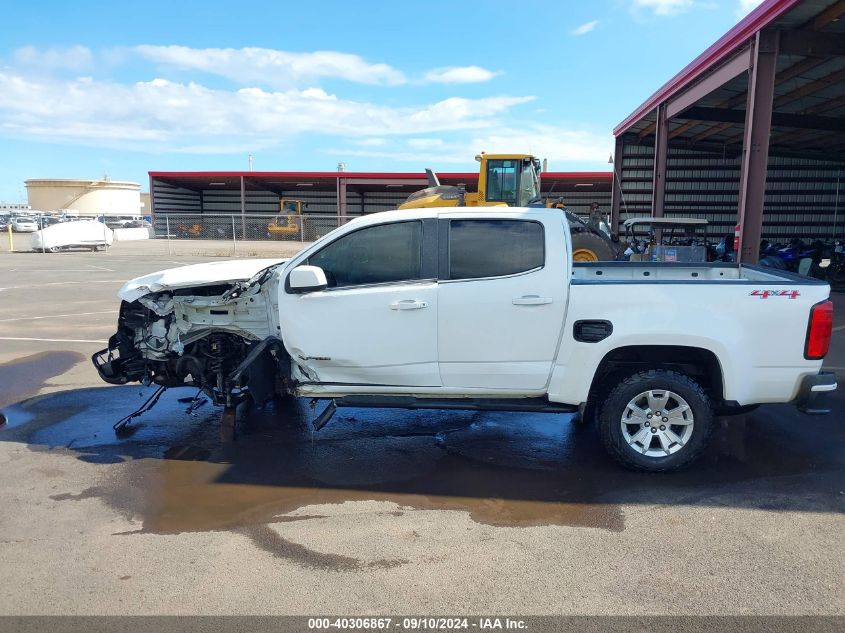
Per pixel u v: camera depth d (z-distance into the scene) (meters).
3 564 3.52
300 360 5.02
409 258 4.87
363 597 3.18
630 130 24.53
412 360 4.88
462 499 4.34
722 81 14.17
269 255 29.67
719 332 4.55
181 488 4.54
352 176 42.97
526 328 4.73
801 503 4.24
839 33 11.76
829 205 25.81
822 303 4.54
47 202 74.62
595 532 3.85
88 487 4.55
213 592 3.23
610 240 12.63
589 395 4.89
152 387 7.23
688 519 4.01
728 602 3.12
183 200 49.03
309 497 4.39
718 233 26.31
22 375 7.77
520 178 15.03
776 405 6.49
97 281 18.20
